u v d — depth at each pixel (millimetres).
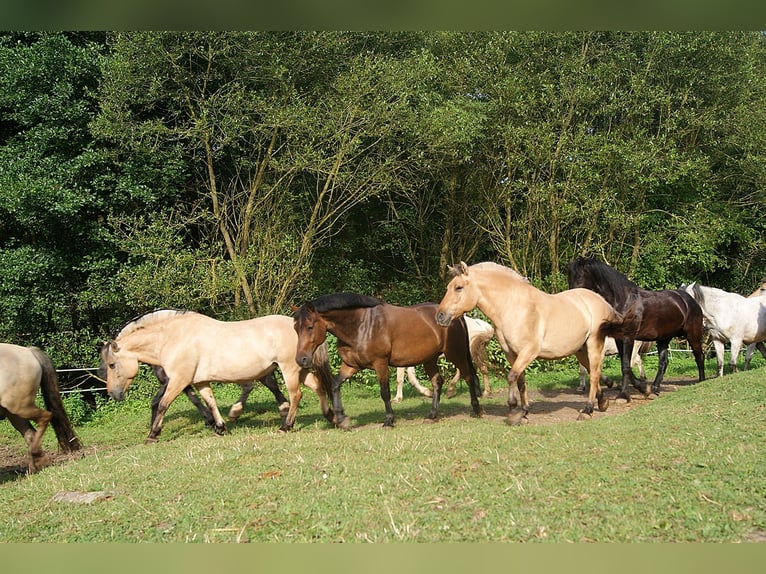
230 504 5082
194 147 14453
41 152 13398
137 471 6457
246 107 13797
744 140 17766
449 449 6312
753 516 4129
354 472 5633
